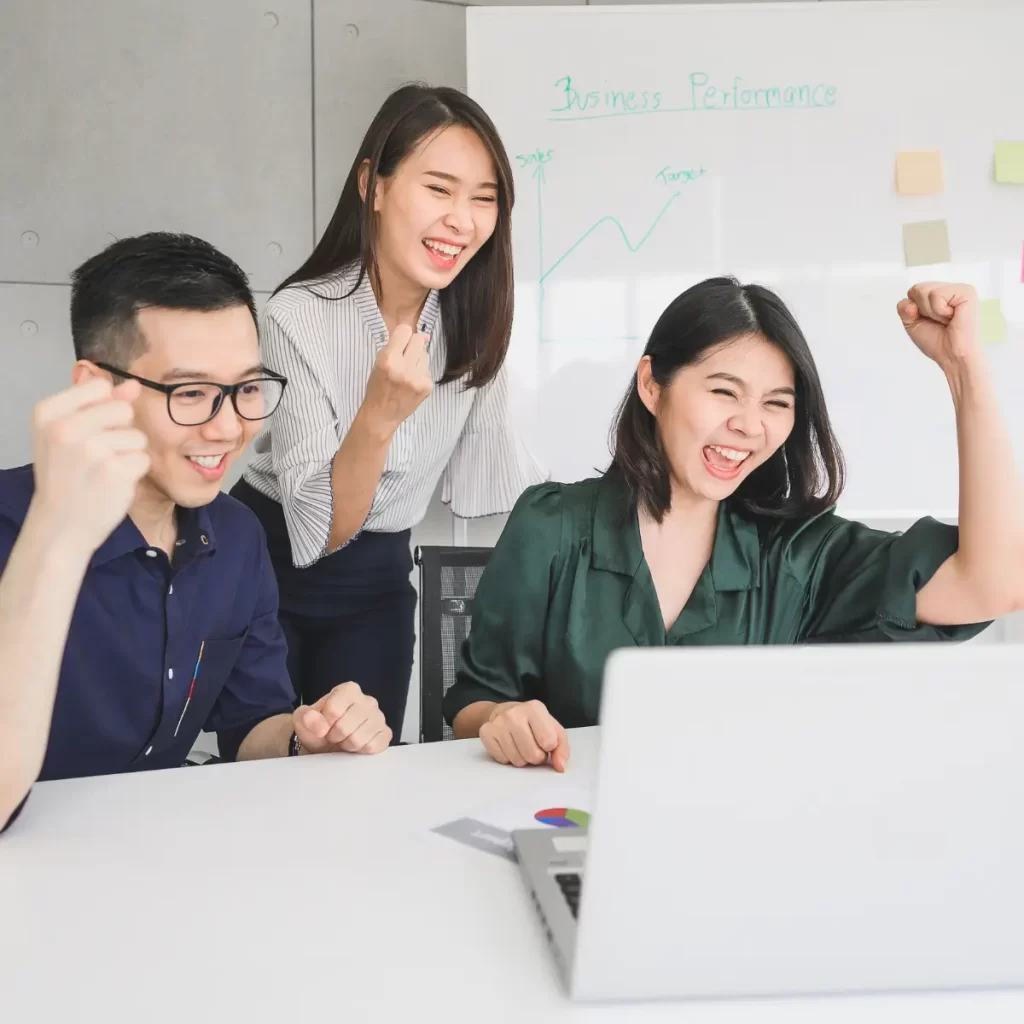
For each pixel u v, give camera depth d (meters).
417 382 1.61
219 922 0.66
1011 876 0.55
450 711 1.39
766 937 0.55
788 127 2.43
